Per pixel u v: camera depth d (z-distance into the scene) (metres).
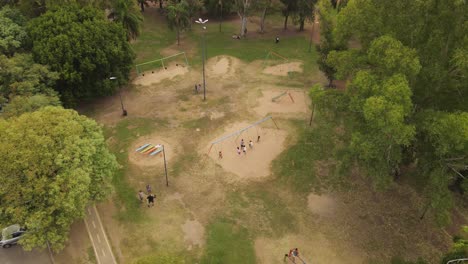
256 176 48.94
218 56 78.25
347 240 40.66
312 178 48.59
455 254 29.14
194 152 52.84
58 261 38.16
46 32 56.03
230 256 38.91
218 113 61.03
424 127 34.44
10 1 68.00
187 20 81.31
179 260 32.25
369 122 35.47
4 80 49.19
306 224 42.44
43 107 44.22
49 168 35.31
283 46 83.25
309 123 58.69
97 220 42.47
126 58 62.34
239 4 83.94
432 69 33.91
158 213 43.53
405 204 44.75
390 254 39.19
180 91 66.81
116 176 48.31
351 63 38.22
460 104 36.00
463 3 31.17
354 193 46.34
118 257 38.62
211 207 44.47
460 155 35.12
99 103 63.16
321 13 61.78
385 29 35.59
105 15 68.50
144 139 55.09
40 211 33.84
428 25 34.22
